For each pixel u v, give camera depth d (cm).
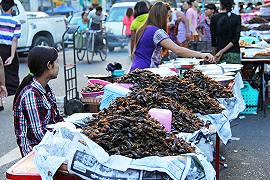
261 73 666
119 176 191
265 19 1147
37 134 266
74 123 247
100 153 195
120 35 1552
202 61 546
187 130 252
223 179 411
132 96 279
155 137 209
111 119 219
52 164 201
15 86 724
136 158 195
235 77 469
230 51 643
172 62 515
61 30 1470
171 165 193
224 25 643
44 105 270
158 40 440
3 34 702
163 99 277
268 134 554
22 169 214
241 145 511
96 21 1324
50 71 276
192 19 1140
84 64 1233
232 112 352
